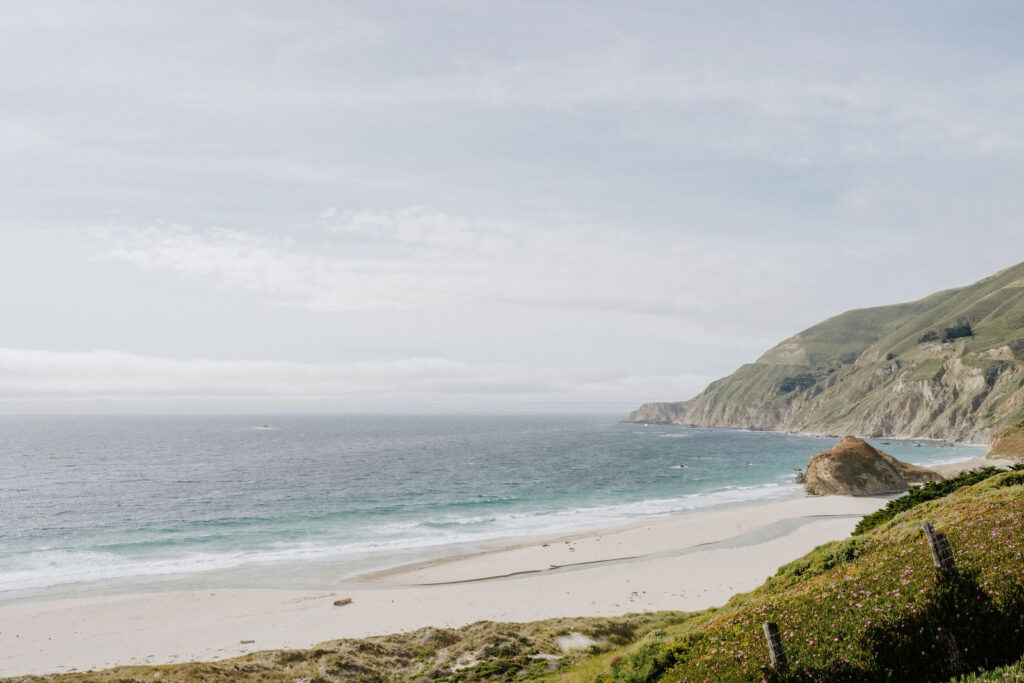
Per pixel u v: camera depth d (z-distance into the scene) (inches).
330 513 3184.1
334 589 1876.2
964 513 691.4
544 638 1298.0
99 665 1286.9
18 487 4183.1
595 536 2568.9
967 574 479.8
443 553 2336.4
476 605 1692.9
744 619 676.1
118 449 7667.3
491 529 2795.3
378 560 2233.0
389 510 3280.0
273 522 2950.3
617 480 4662.9
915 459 6087.6
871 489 3676.2
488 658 1208.8
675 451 7623.0
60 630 1507.1
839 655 466.9
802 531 2536.9
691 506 3447.3
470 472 5123.0
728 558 2128.4
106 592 1857.8
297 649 1270.9
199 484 4320.9
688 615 1496.1
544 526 2861.7
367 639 1342.3
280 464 5777.6
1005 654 408.8
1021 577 453.1
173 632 1492.4
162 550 2406.5
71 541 2566.4
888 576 550.6
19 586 1926.7
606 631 1359.5
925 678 422.6
